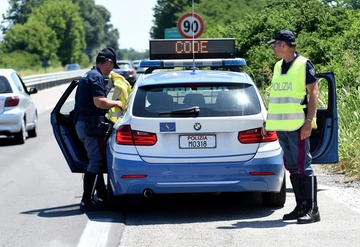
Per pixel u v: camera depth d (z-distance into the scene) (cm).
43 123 5912
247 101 2170
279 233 1961
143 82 2238
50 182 2984
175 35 7881
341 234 1920
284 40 2067
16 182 2995
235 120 2120
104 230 2058
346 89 3662
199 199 2536
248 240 1895
